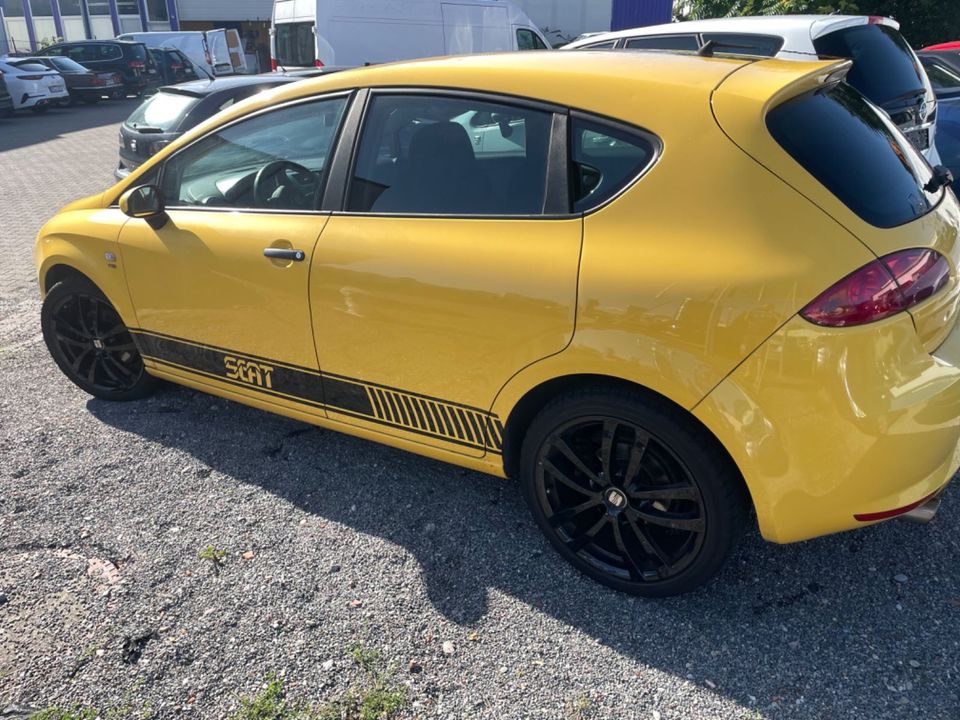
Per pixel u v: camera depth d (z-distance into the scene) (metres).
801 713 2.13
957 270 2.33
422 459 3.38
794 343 2.03
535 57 2.69
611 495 2.48
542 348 2.38
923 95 5.68
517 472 2.76
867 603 2.50
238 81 7.35
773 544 2.78
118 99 23.81
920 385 2.09
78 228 3.59
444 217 2.60
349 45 11.16
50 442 3.53
